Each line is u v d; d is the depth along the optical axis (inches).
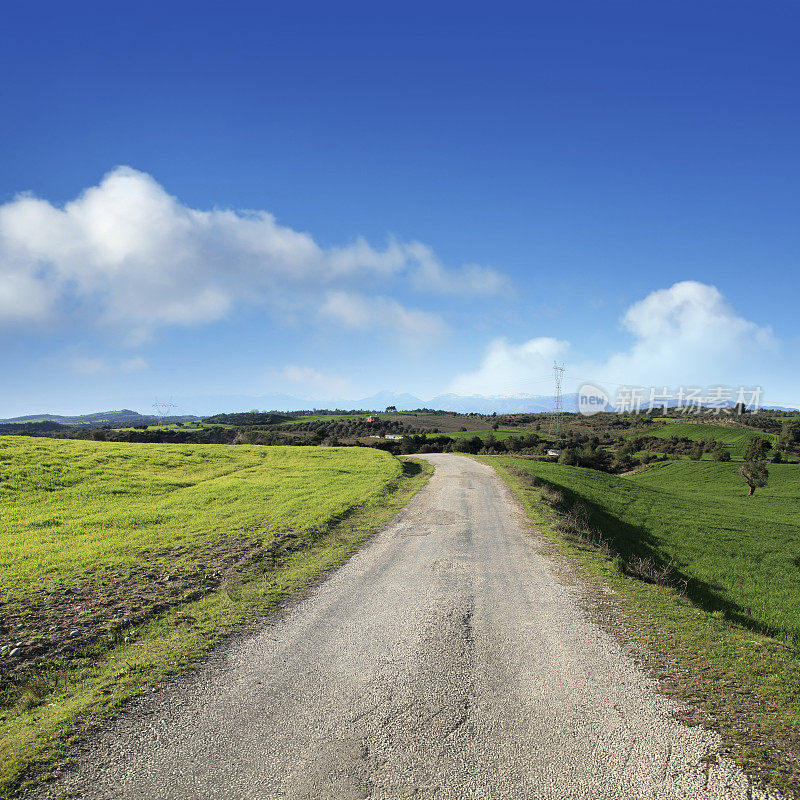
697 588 836.0
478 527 835.4
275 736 259.0
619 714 278.8
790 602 810.8
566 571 588.4
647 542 1086.4
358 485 1239.5
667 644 378.6
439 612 448.5
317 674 330.0
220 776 227.9
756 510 1889.8
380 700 295.1
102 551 651.5
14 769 232.5
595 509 1286.9
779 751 244.7
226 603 472.1
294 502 989.8
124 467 1398.9
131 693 305.4
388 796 213.3
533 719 273.7
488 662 346.9
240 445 2129.7
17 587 517.3
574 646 374.0
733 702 292.0
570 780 223.3
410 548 690.2
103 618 438.0
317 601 479.5
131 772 231.3
